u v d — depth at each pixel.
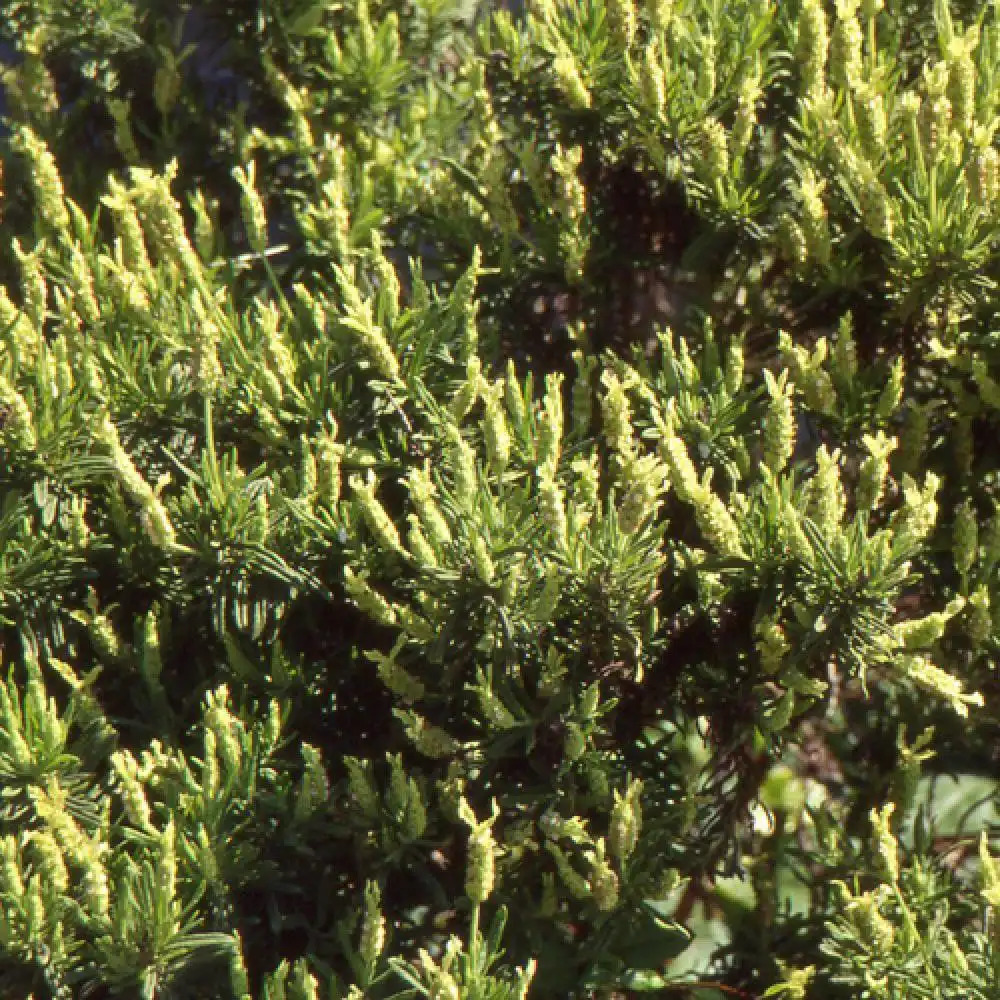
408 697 1.23
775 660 1.22
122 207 1.29
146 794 1.22
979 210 1.25
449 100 1.44
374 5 1.46
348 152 1.42
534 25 1.34
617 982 1.26
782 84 1.33
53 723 1.19
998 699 1.32
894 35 1.36
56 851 1.16
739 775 1.27
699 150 1.30
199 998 1.20
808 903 1.36
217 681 1.25
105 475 1.26
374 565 1.24
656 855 1.24
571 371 1.36
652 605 1.24
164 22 1.46
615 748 1.26
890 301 1.31
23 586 1.23
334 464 1.23
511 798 1.22
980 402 1.30
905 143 1.29
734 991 1.31
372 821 1.22
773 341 1.36
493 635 1.21
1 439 1.23
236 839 1.21
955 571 1.31
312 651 1.28
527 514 1.21
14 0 1.46
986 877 1.21
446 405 1.26
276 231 1.47
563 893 1.26
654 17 1.31
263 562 1.22
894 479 1.31
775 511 1.21
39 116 1.47
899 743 1.30
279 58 1.44
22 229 1.44
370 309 1.25
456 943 1.16
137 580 1.26
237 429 1.27
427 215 1.39
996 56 1.30
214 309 1.26
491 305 1.36
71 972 1.16
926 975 1.22
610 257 1.35
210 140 1.46
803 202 1.28
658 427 1.22
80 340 1.25
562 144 1.35
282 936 1.24
